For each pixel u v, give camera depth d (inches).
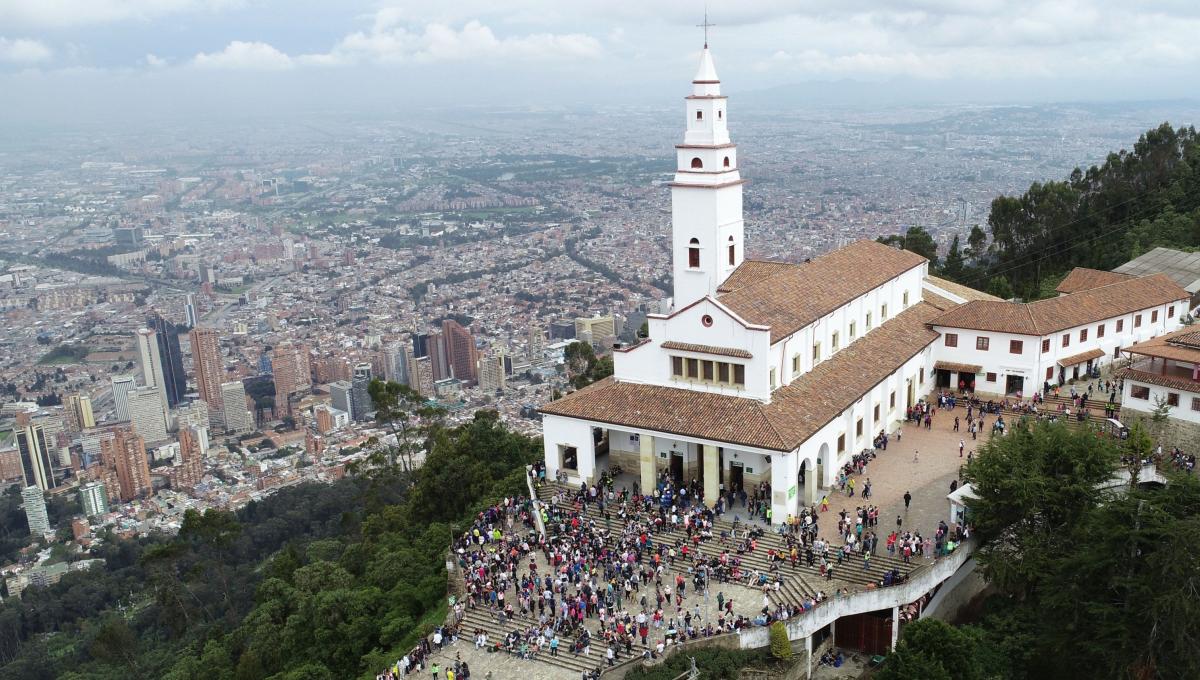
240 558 5935.0
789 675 2289.6
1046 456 2503.7
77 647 5147.6
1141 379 3088.1
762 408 2876.5
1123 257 5428.2
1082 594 2192.4
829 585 2461.9
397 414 5423.2
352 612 3041.3
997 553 2439.7
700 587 2522.1
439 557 3277.6
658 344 3110.2
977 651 2269.9
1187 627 2017.7
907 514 2817.4
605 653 2337.6
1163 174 6141.7
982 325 3745.1
